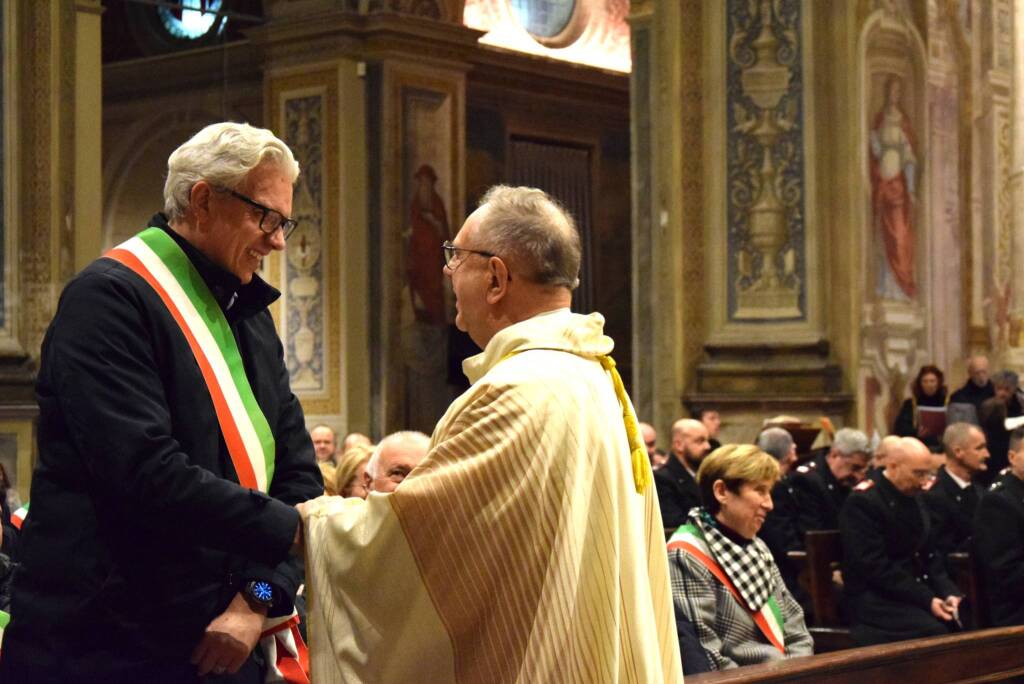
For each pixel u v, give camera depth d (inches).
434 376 603.8
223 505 104.3
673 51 480.4
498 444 103.1
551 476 102.6
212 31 630.5
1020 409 455.2
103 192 670.5
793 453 368.8
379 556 103.9
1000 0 527.2
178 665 107.4
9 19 454.6
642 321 491.5
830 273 466.0
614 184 765.9
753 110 472.4
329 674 105.9
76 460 106.6
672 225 479.2
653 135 488.7
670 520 359.6
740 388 469.1
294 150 597.6
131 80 660.7
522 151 717.3
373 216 587.8
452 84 610.5
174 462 103.7
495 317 112.5
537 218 111.5
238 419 111.9
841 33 466.3
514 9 722.8
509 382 104.7
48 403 107.2
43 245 458.0
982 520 278.8
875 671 182.1
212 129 113.7
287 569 111.9
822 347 460.8
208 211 112.6
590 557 102.7
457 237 113.9
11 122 453.4
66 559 105.7
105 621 106.0
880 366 471.8
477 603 102.7
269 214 113.1
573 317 111.3
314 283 593.3
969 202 520.1
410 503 103.1
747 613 203.3
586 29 756.0
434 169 603.5
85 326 106.0
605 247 760.3
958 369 512.1
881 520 294.5
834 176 467.5
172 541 107.4
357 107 587.8
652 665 104.4
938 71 503.5
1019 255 526.3
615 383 112.2
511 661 101.8
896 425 466.6
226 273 113.8
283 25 593.9
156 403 106.3
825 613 299.9
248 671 113.0
